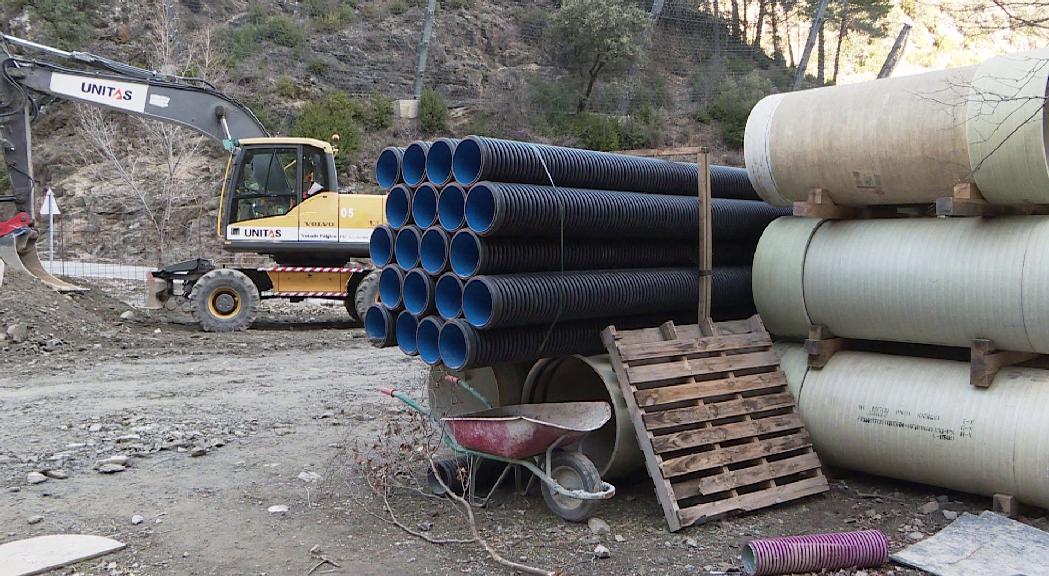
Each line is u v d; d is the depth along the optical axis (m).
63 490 6.02
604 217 5.91
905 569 4.68
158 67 30.25
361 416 8.41
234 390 9.76
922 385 5.67
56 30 34.12
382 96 33.31
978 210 5.36
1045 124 5.10
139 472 6.48
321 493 6.01
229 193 15.11
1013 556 4.67
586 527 5.36
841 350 6.36
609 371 5.80
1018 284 5.13
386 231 6.06
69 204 31.17
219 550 4.95
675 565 4.77
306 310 18.44
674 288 6.49
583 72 34.94
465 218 5.39
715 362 6.03
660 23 39.34
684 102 35.69
